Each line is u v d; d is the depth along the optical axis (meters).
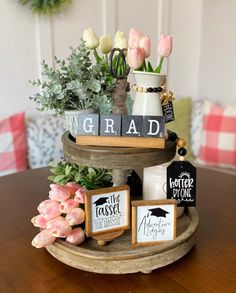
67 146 0.91
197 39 2.81
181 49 2.74
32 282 0.83
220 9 2.61
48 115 2.15
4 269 0.88
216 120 2.40
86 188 0.96
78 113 0.90
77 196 0.87
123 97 0.90
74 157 0.89
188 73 2.85
